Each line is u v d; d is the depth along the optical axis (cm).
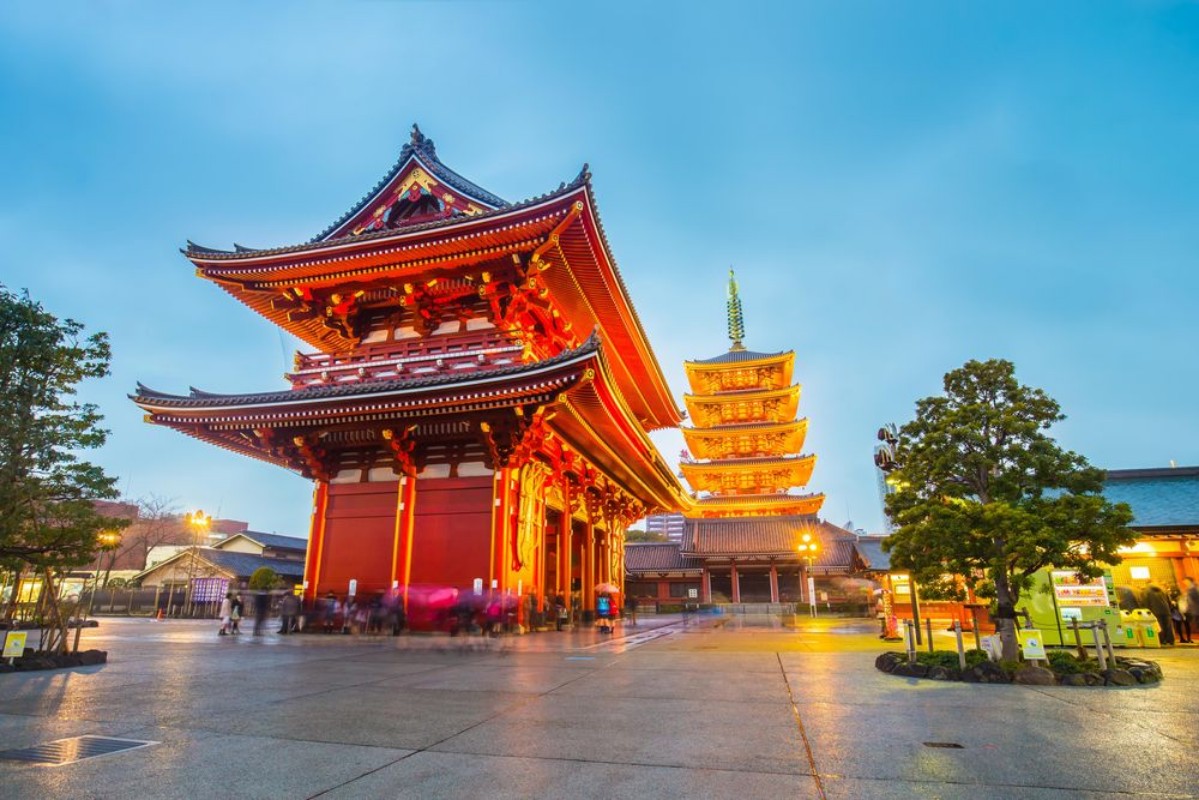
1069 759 659
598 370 2262
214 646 2033
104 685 1179
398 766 636
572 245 2752
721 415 7300
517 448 2531
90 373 1599
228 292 3097
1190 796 543
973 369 1511
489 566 2473
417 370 2812
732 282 8419
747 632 3044
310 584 2667
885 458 1942
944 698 1045
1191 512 2480
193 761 653
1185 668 1438
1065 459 1358
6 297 1538
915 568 1445
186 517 7081
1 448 1472
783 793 549
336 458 2812
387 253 2731
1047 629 1930
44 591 1945
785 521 6694
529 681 1244
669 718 873
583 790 559
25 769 622
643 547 7006
